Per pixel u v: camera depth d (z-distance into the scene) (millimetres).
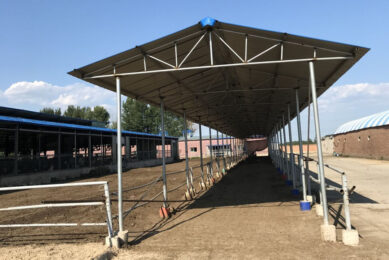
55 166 17047
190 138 44062
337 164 20453
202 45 5062
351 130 29156
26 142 20000
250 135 29672
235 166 21891
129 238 4691
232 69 6422
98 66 4727
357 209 6137
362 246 3818
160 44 4598
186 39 4656
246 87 7867
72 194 10797
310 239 4184
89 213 7082
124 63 4812
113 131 21828
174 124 55562
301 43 4535
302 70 5785
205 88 7406
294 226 4930
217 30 4520
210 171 12461
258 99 9430
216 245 4137
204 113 10727
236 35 4680
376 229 4656
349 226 3963
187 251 3934
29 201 9539
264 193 8891
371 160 22578
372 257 3424
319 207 5570
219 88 7852
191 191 8742
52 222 6281
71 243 4512
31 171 15242
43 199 9812
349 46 4277
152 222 5820
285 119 13891
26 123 14219
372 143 24109
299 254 3607
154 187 11602
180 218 6039
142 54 4695
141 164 26391
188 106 8898
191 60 5559
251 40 4805
